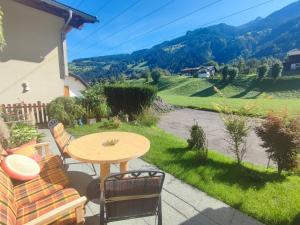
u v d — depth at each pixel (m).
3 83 9.55
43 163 3.81
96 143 4.05
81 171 4.89
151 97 11.68
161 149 6.20
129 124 10.22
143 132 8.32
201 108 17.81
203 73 80.88
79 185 4.33
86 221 3.29
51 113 9.36
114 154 3.54
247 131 5.13
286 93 40.78
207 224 3.18
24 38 9.86
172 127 11.00
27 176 3.22
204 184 4.23
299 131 4.30
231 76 52.91
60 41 10.84
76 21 11.31
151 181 2.47
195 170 4.82
